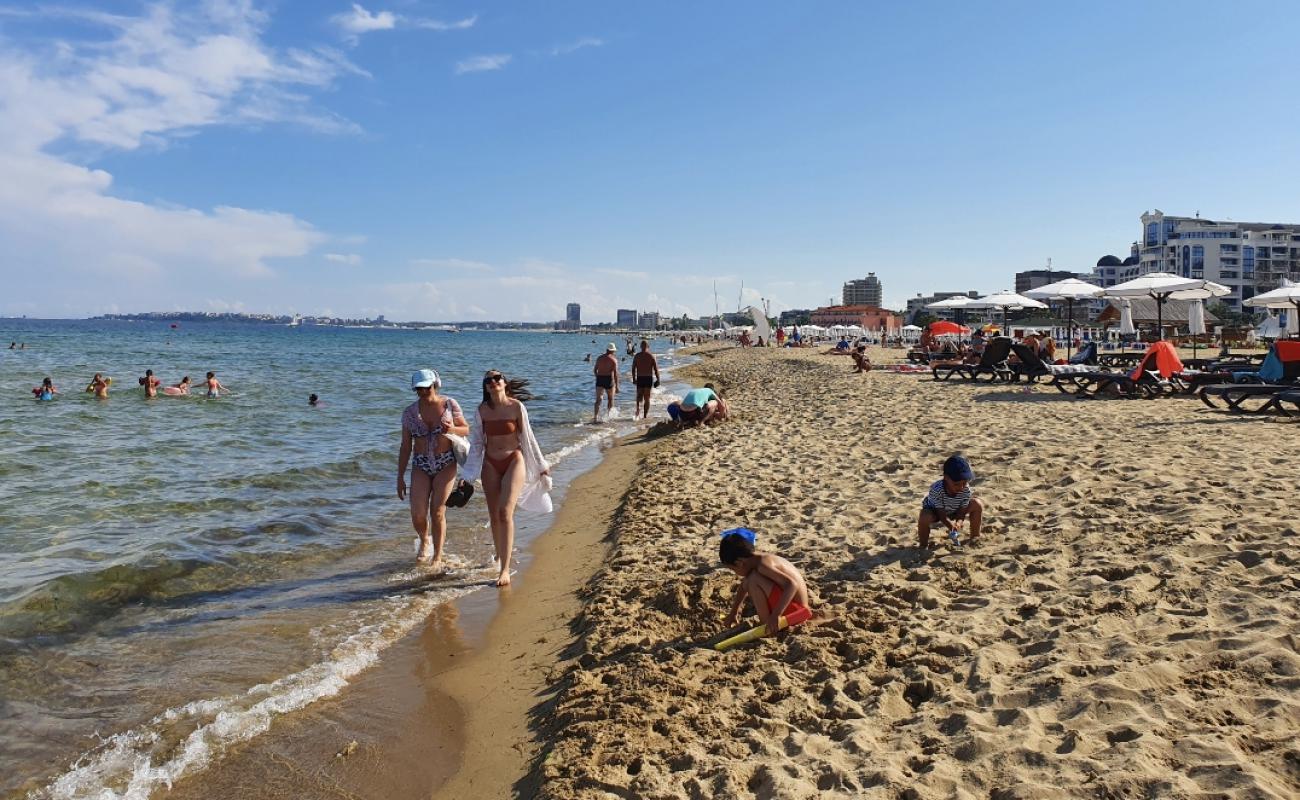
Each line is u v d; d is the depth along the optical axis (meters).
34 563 6.86
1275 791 2.65
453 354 66.75
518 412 6.81
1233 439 9.11
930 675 3.95
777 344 68.81
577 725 3.91
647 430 16.06
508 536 6.70
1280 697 3.25
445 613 6.00
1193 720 3.19
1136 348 30.05
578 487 10.84
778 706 3.89
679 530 7.50
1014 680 3.77
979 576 5.31
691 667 4.44
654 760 3.52
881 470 9.06
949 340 30.33
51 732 4.14
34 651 5.14
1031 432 10.56
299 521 8.59
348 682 4.80
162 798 3.59
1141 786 2.78
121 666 4.98
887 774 3.11
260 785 3.70
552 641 5.33
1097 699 3.43
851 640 4.48
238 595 6.36
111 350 55.88
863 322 133.38
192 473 11.13
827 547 6.36
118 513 8.76
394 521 8.78
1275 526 5.41
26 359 41.94
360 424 17.62
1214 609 4.20
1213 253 93.31
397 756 3.95
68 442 13.85
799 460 10.27
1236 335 35.66
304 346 78.81
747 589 4.89
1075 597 4.65
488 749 3.99
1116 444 9.08
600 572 6.59
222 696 4.59
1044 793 2.85
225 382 29.64
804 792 3.08
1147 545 5.37
